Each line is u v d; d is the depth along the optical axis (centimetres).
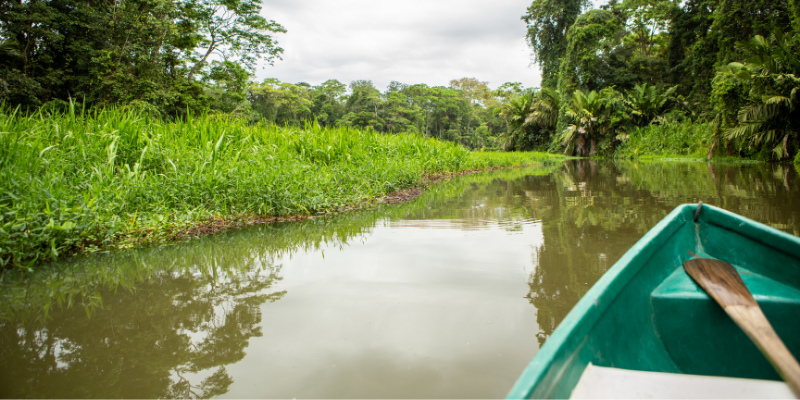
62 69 1559
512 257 290
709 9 2472
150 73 1538
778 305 152
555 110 3441
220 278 262
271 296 229
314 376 150
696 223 203
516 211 481
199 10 1862
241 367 158
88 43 1516
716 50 2411
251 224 426
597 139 2927
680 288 168
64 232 321
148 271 280
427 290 231
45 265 296
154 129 593
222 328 192
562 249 307
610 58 3150
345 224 420
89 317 208
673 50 3069
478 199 595
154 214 385
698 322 161
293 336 181
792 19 1645
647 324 164
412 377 148
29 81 1344
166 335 187
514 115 3759
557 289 228
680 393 111
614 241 328
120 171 456
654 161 1873
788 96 1308
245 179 467
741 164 1289
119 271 281
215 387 145
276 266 283
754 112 1378
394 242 342
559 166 1656
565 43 3447
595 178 946
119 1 1609
